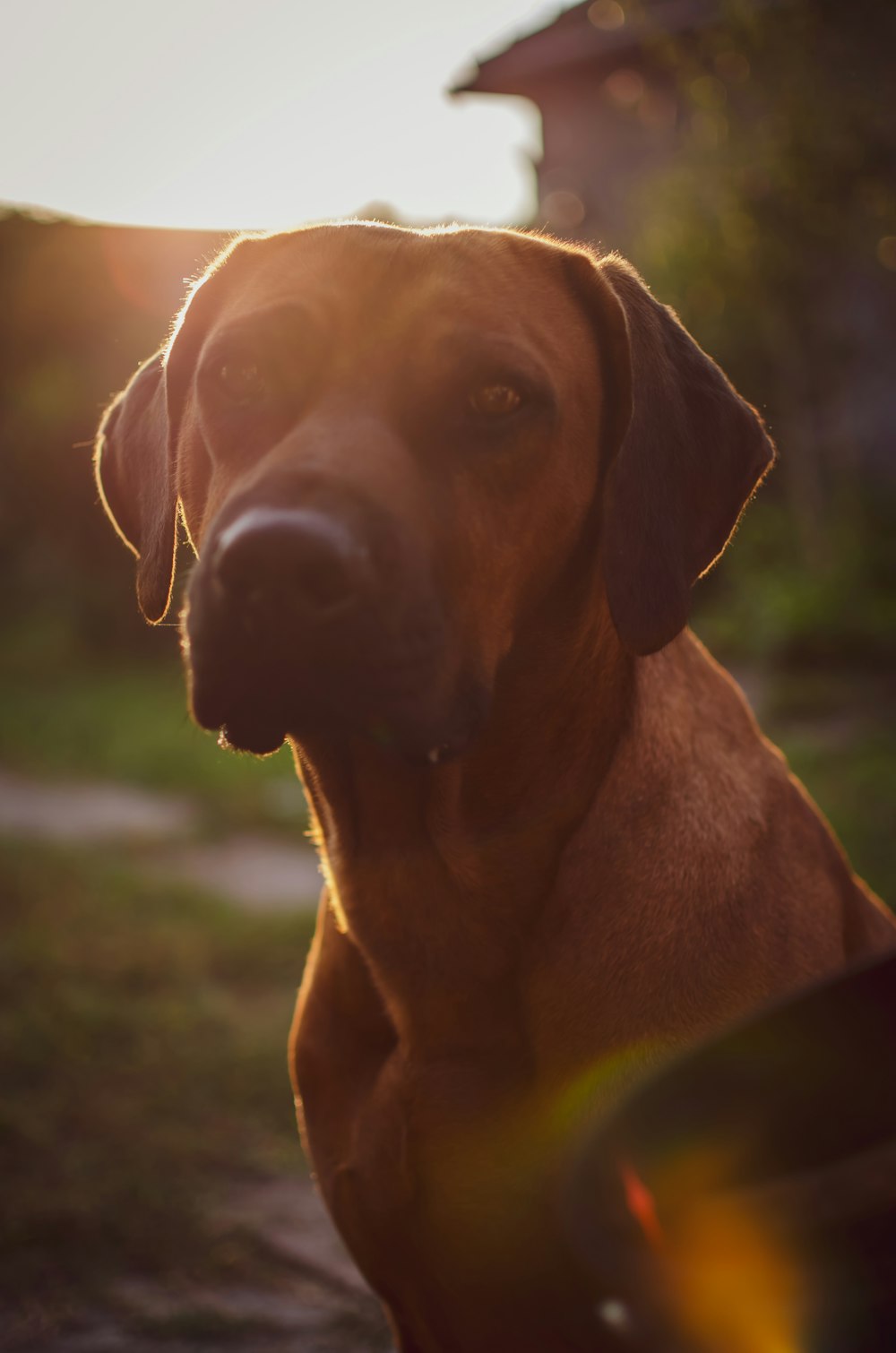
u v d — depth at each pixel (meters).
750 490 2.29
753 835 2.23
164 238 13.77
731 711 2.43
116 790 10.61
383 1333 3.38
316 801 2.36
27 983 5.71
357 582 1.65
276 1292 3.59
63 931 6.47
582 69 17.27
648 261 14.35
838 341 14.30
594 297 2.13
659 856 2.11
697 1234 1.19
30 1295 3.53
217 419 2.05
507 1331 2.09
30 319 16.88
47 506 17.70
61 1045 5.03
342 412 1.88
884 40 12.40
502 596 1.98
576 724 2.11
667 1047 2.02
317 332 1.96
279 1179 4.19
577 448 2.08
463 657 1.88
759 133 12.84
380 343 1.94
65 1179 4.09
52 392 17.11
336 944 2.35
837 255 13.22
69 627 18.38
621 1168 1.24
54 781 10.95
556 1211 1.32
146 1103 4.61
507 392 1.94
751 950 2.11
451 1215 2.08
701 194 13.59
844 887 2.48
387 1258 2.22
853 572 13.05
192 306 2.27
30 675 16.64
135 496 2.52
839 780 8.16
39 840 8.62
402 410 1.91
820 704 10.64
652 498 2.11
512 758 2.08
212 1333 3.37
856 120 12.20
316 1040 2.38
